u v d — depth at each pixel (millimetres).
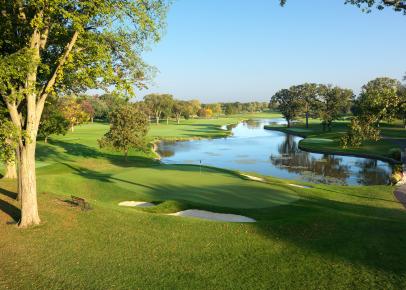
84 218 17969
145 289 11359
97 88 17141
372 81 127188
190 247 14672
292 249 14219
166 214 20078
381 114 20062
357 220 17547
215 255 13906
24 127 17906
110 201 24406
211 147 80562
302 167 53906
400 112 19938
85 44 15820
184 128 134750
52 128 51781
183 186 27719
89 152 63406
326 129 120062
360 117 21250
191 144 86750
